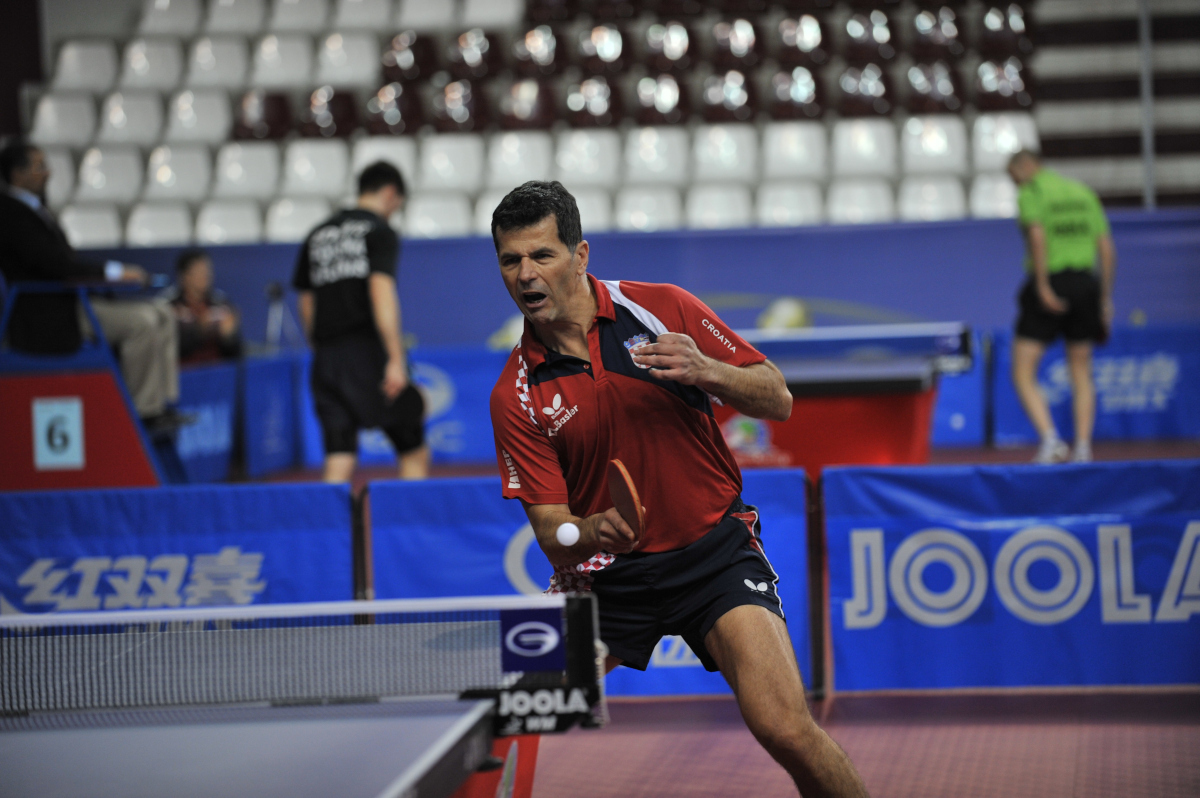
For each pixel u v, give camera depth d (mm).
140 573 7223
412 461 9547
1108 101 20297
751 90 20703
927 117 19938
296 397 16250
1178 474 6930
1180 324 15766
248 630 4148
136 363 11078
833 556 7066
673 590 4336
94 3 22875
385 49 22172
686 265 16953
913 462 10430
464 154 20219
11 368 10391
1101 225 13242
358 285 8969
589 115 20688
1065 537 6977
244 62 21953
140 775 2936
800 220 19031
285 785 2797
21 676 3814
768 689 4035
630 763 6105
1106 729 6355
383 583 7199
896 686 7062
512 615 3506
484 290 17016
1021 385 13539
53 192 20656
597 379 4273
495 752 4121
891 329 15359
